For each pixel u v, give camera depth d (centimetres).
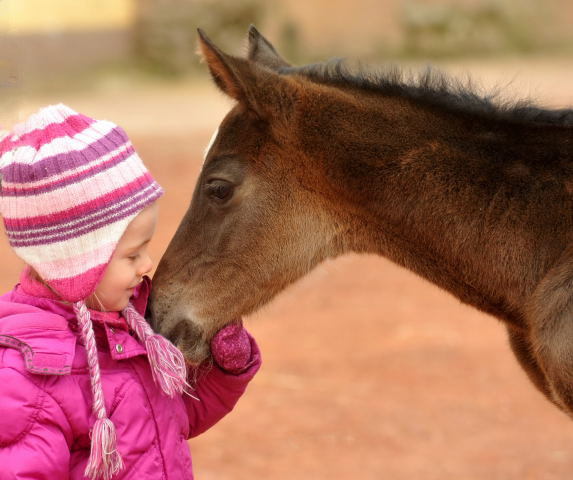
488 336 899
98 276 294
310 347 870
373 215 391
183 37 2645
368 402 739
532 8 3127
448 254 386
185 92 2408
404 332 910
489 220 377
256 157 392
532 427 695
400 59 2875
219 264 395
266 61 433
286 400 744
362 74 411
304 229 397
